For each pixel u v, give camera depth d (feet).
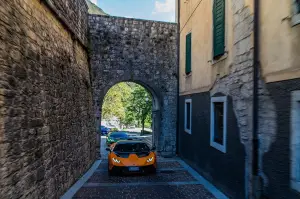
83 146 30.12
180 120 39.91
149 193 21.91
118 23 41.81
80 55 30.40
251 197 16.48
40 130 15.97
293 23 12.30
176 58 43.73
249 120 17.03
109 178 27.66
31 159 14.44
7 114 11.71
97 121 40.68
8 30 12.08
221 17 22.00
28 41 14.57
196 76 30.45
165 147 43.34
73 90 25.64
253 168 15.89
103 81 40.93
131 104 110.83
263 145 15.23
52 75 18.89
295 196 12.04
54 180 18.70
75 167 25.68
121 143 32.81
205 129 26.94
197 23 30.17
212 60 24.56
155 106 46.96
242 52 18.19
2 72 11.35
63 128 21.44
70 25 24.61
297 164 12.08
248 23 17.29
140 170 28.35
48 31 18.37
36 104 15.46
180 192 22.20
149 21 42.96
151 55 42.93
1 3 11.50
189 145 33.91
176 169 31.91
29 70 14.52
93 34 40.75
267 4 14.93
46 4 17.60
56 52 20.18
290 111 12.57
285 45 13.01
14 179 12.28
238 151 18.79
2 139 11.19
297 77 12.02
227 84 20.95
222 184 22.03
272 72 14.25
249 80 17.08
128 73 41.98
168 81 43.57
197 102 29.99
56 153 19.29
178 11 41.57
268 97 14.67
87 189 22.99
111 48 41.42
